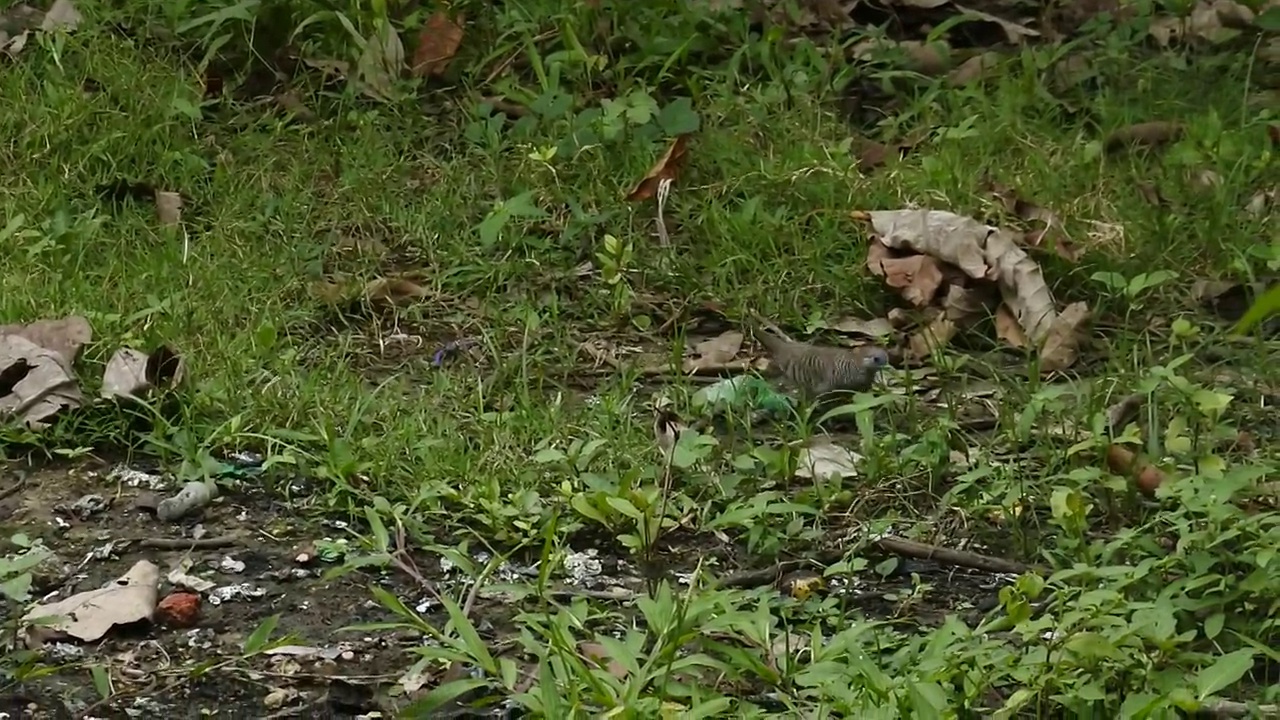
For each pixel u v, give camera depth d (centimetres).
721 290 1042
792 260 1056
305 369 933
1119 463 809
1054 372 953
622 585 756
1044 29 1356
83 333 905
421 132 1204
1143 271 1033
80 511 808
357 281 1039
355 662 696
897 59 1291
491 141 1170
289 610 735
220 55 1259
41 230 1048
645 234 1102
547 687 591
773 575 760
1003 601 646
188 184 1128
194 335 936
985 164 1148
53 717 655
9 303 939
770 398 909
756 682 666
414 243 1096
